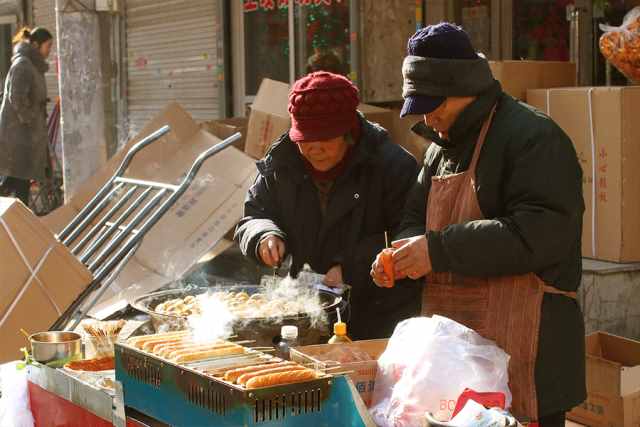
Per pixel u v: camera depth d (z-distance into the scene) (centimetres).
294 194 377
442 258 286
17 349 360
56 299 367
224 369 249
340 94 344
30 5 1430
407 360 262
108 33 852
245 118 786
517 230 278
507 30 873
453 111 295
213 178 626
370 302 378
